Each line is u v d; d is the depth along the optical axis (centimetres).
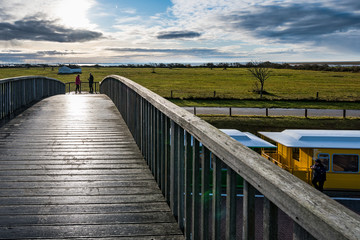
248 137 1445
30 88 1310
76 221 305
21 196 361
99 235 281
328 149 1298
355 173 1293
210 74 10756
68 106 1173
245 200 168
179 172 298
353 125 2484
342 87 6059
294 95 4503
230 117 2597
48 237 276
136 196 367
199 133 238
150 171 451
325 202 115
